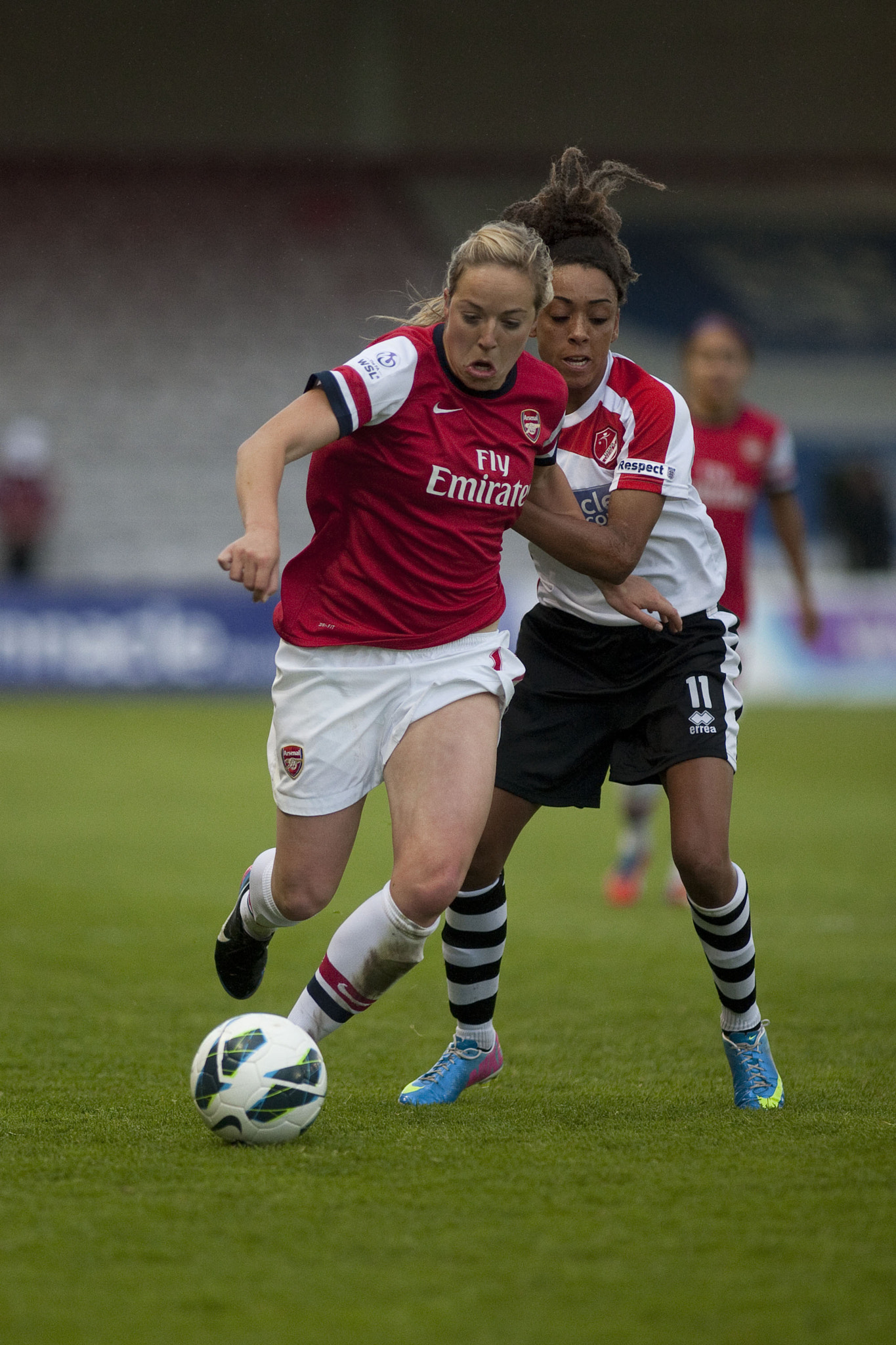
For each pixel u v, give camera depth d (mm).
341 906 26953
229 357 90812
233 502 84562
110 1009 18516
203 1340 8125
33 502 76625
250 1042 11938
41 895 27000
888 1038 16969
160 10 93562
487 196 96750
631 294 97062
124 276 93125
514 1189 10703
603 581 13414
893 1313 8469
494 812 13992
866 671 72250
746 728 59438
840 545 92688
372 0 94438
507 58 96000
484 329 11594
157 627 67188
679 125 97625
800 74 97438
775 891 27766
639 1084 14711
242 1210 10211
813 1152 11766
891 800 40531
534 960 21984
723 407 25312
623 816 27406
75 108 93875
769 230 99750
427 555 12258
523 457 12406
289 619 12609
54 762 46719
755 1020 13891
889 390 95562
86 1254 9383
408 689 12367
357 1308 8555
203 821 36281
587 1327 8273
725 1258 9305
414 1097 13742
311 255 94938
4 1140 12133
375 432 11969
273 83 94562
